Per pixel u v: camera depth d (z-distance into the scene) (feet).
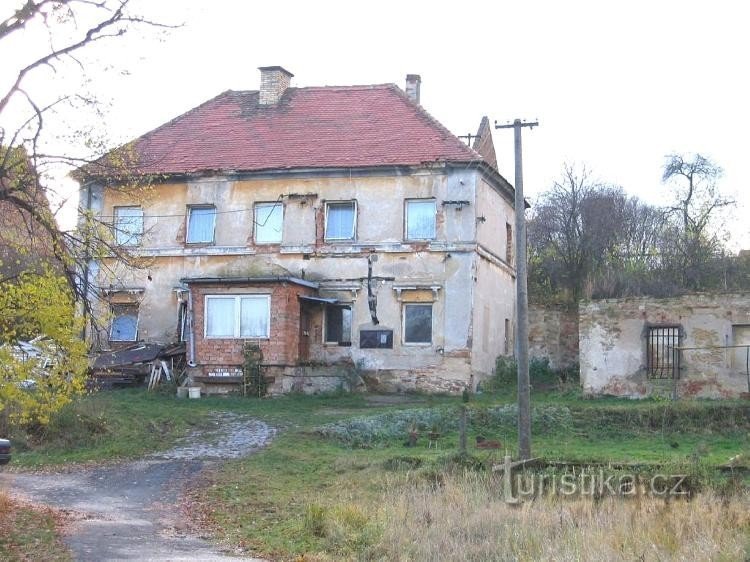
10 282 47.47
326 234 106.22
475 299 102.01
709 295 89.86
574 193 151.12
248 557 43.50
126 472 65.31
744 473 57.21
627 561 39.17
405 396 98.63
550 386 105.81
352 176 105.60
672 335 90.94
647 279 103.91
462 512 49.75
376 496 56.24
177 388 99.66
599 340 93.56
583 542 42.42
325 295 104.73
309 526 49.08
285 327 99.50
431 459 65.41
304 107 117.08
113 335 110.63
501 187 112.27
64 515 51.29
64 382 46.88
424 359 101.24
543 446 73.26
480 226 104.22
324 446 73.92
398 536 45.96
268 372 99.45
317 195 106.52
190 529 49.67
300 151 109.29
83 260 54.19
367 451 72.33
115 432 76.07
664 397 89.20
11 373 45.11
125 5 53.98
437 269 102.17
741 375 87.61
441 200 103.04
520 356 64.34
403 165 103.40
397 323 102.63
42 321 46.03
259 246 107.34
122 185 61.16
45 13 52.01
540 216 156.15
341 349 103.76
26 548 42.47
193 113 119.85
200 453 71.51
